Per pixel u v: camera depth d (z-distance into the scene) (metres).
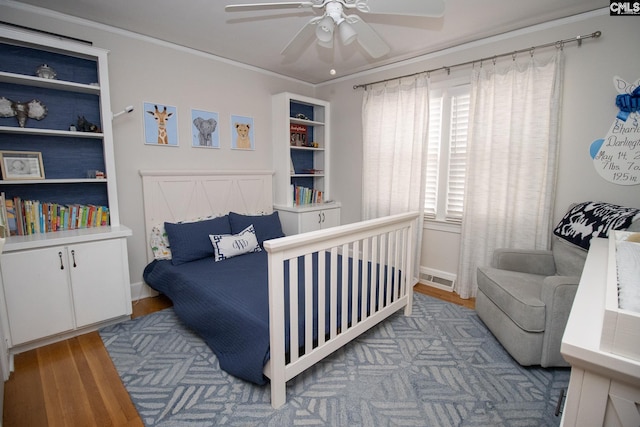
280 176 3.85
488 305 2.30
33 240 2.06
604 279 1.04
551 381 1.81
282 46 3.04
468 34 2.77
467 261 3.00
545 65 2.51
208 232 2.92
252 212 3.66
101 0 2.21
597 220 2.06
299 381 1.80
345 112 4.02
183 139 3.12
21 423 1.51
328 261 2.77
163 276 2.59
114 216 2.55
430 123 3.32
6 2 2.19
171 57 2.98
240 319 1.75
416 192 3.34
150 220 2.92
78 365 1.95
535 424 1.50
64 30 2.42
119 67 2.70
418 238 3.35
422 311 2.72
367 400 1.66
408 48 3.08
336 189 4.23
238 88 3.50
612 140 2.32
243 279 2.28
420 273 3.52
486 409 1.60
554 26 2.51
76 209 2.47
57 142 2.47
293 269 1.58
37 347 2.13
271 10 2.35
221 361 1.82
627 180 2.29
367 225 2.00
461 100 3.08
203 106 3.24
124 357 2.04
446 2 2.23
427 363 1.98
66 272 2.18
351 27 1.89
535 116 2.57
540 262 2.40
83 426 1.50
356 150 3.96
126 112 2.64
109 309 2.39
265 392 1.71
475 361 2.00
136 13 2.40
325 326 1.81
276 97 3.76
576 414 0.66
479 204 2.91
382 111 3.54
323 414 1.56
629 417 0.61
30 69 2.32
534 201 2.62
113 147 2.58
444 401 1.65
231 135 3.48
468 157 2.93
